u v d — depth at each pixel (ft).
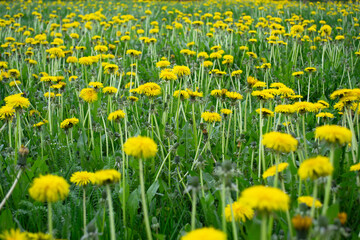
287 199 4.74
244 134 12.22
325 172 5.34
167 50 25.43
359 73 21.70
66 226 7.02
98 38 25.16
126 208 8.07
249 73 22.43
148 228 6.46
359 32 33.22
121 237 7.34
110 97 13.11
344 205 7.81
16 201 8.45
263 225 4.64
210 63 17.89
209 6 53.42
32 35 35.29
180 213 8.34
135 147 6.00
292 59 24.30
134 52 17.17
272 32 25.12
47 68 23.39
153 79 20.66
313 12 41.91
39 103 16.29
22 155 8.13
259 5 51.39
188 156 11.15
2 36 32.86
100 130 12.25
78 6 54.44
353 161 9.18
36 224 7.71
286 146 6.22
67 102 16.69
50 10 51.19
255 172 10.39
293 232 6.31
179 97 12.66
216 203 8.63
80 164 11.12
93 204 8.87
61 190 5.69
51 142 12.16
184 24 34.88
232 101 11.84
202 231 4.26
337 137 5.95
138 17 45.50
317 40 27.43
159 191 9.20
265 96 10.21
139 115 14.99
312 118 13.88
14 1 58.65
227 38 27.58
